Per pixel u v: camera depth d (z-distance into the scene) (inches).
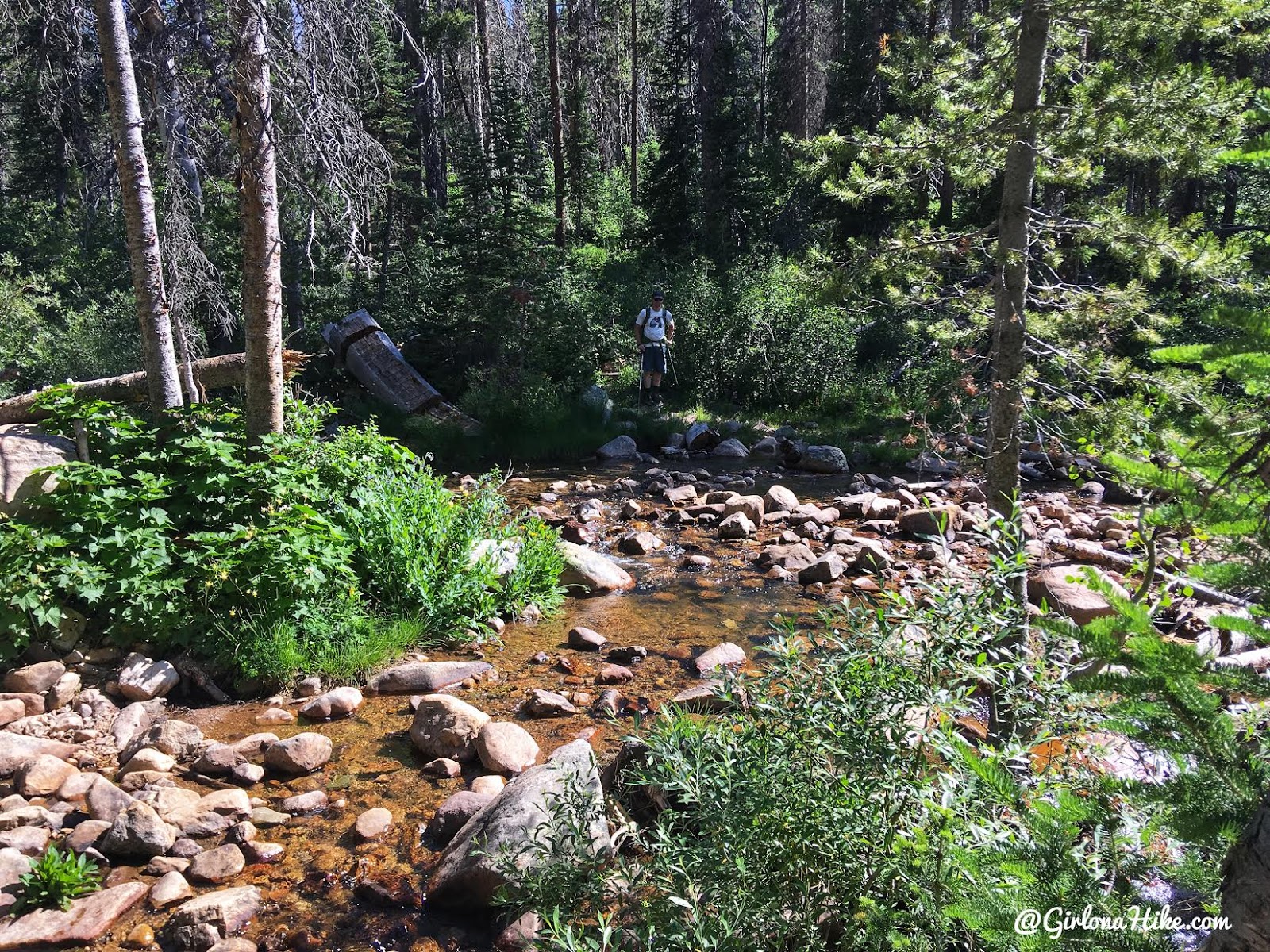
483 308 666.8
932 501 400.2
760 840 106.2
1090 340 181.3
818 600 299.9
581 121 1283.2
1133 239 175.2
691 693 197.3
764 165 1011.9
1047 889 70.2
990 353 193.3
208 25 274.1
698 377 706.8
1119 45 178.4
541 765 160.6
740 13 1373.0
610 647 259.0
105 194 486.0
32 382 609.6
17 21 351.3
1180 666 61.7
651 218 1056.8
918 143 199.6
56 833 165.9
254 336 262.1
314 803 174.6
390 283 763.4
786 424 650.8
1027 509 363.6
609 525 402.3
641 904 111.0
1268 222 376.2
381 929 139.9
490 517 298.4
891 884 100.5
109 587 227.9
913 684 111.8
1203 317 64.2
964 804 98.3
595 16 1222.3
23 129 808.9
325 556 238.8
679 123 1024.9
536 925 130.1
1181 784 66.9
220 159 348.5
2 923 139.9
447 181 1085.1
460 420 600.1
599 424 601.6
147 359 304.0
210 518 241.1
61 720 203.3
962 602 119.3
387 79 647.8
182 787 181.2
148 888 150.5
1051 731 114.3
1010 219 184.7
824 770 114.0
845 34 1091.3
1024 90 181.8
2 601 214.8
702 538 383.9
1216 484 65.1
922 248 196.2
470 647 256.1
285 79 251.4
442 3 956.0
